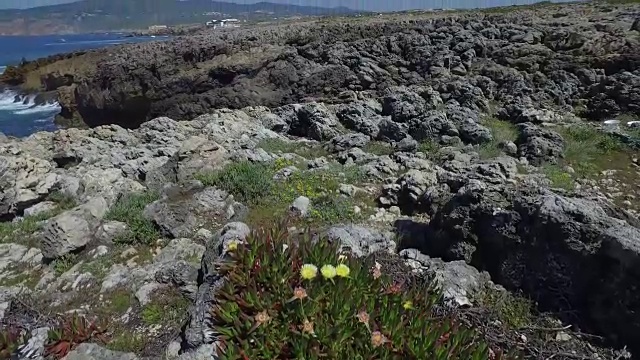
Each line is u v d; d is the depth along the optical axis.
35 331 6.66
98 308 7.34
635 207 10.55
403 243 8.70
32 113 39.41
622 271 6.03
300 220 9.73
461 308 6.48
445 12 41.88
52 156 14.58
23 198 11.01
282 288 4.55
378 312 4.36
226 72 26.86
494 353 4.78
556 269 6.63
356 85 22.16
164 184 11.34
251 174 11.12
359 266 4.94
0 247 9.31
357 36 25.23
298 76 24.05
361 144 14.76
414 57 21.67
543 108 16.73
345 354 3.96
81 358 5.73
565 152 12.97
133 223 9.40
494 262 7.44
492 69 19.00
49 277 8.38
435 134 14.80
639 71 16.92
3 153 13.38
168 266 7.67
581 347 6.09
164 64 29.08
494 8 42.31
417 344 4.03
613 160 12.76
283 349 4.14
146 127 16.55
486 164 11.27
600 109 16.45
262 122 17.22
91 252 8.91
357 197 11.02
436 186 10.37
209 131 15.57
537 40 20.44
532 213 6.96
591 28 21.05
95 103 32.25
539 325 6.42
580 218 6.55
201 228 9.43
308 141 15.83
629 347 6.05
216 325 4.93
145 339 6.52
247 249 5.23
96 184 11.68
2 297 7.73
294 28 29.69
